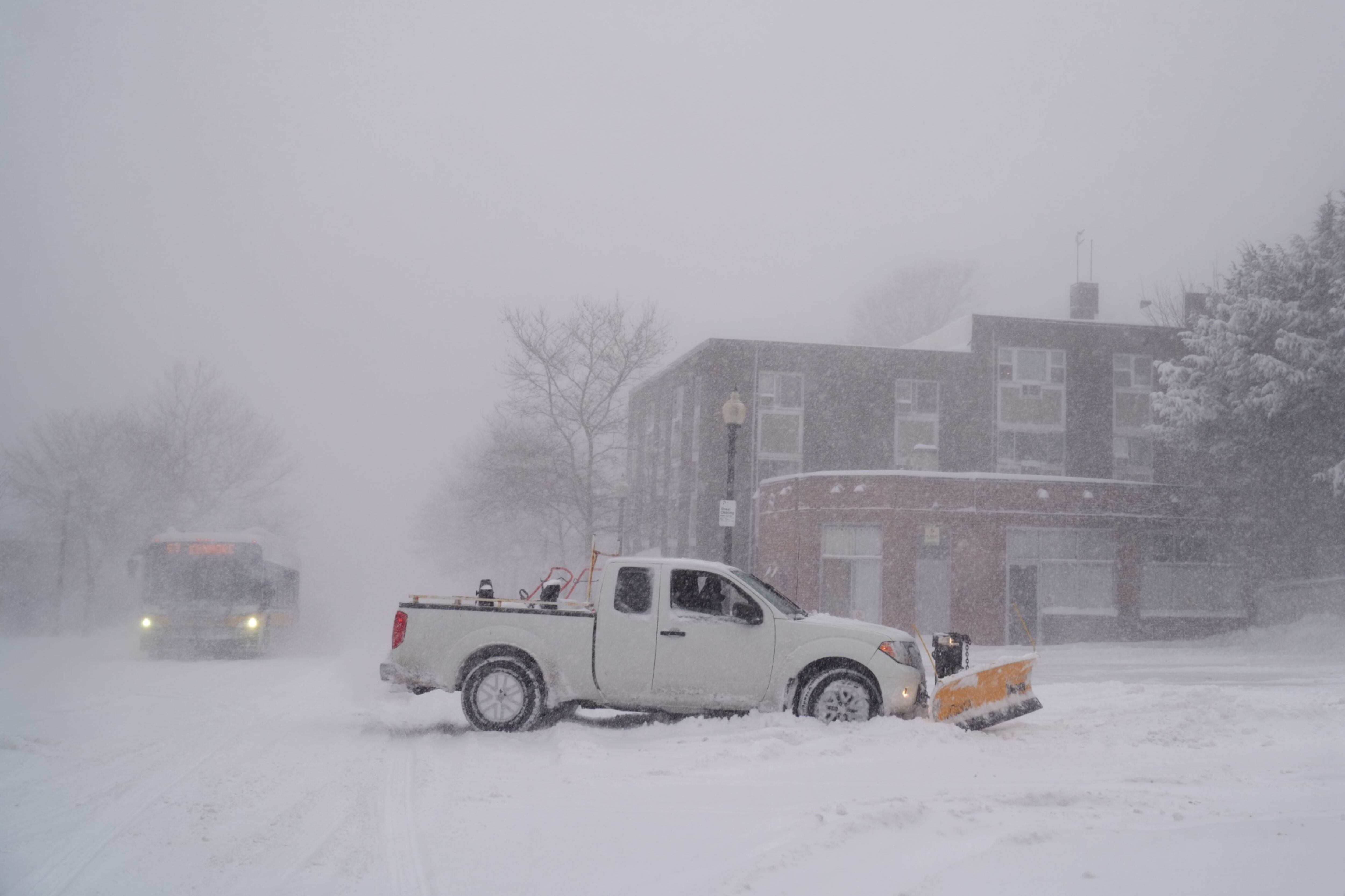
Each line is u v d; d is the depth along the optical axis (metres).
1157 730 9.95
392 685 11.80
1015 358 41.97
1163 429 33.66
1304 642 28.19
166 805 7.30
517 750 9.50
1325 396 30.20
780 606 11.06
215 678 18.50
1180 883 4.99
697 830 6.38
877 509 31.62
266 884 5.47
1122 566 31.94
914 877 5.18
